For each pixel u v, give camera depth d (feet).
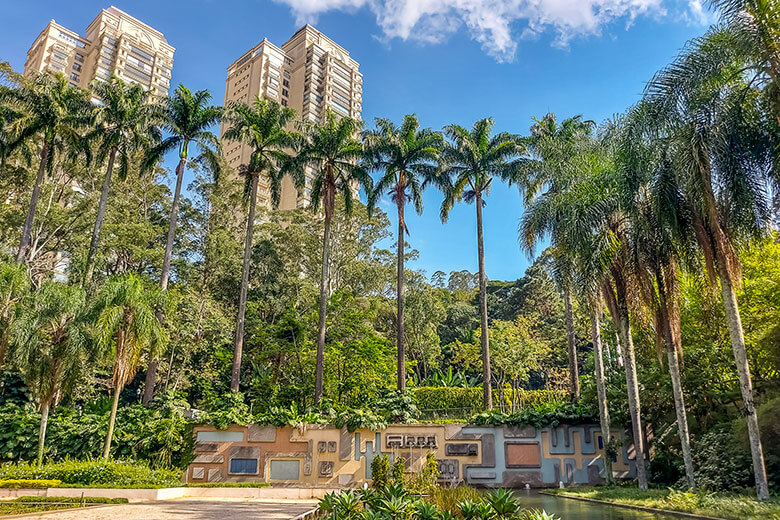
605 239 52.39
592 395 68.28
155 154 91.30
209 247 119.24
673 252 49.24
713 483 46.55
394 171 94.38
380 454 64.44
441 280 217.56
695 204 44.55
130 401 104.83
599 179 53.78
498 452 65.46
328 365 91.86
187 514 32.50
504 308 175.11
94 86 91.40
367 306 122.42
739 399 56.29
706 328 60.39
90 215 108.06
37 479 49.32
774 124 43.39
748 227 44.78
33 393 60.75
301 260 138.51
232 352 104.68
